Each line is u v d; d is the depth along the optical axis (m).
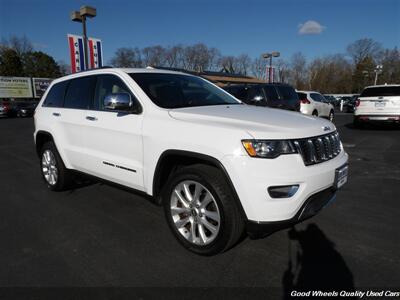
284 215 2.44
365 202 4.16
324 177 2.65
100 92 3.80
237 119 2.77
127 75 3.55
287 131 2.56
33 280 2.53
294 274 2.58
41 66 66.25
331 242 3.09
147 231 3.40
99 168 3.73
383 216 3.70
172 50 67.44
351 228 3.39
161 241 3.17
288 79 77.69
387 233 3.27
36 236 3.31
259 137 2.44
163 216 3.80
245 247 3.00
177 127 2.86
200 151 2.64
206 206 2.76
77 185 5.02
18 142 10.73
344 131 11.66
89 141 3.82
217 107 3.36
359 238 3.17
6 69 56.81
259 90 8.77
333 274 2.57
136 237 3.26
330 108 15.89
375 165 6.18
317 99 14.60
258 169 2.40
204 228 2.83
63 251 2.99
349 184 4.95
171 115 3.02
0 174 5.98
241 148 2.44
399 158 6.80
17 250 3.02
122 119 3.36
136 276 2.58
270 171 2.40
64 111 4.27
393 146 8.27
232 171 2.46
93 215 3.84
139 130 3.15
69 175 4.52
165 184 3.05
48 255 2.92
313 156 2.64
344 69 78.38
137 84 3.41
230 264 2.73
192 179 2.77
